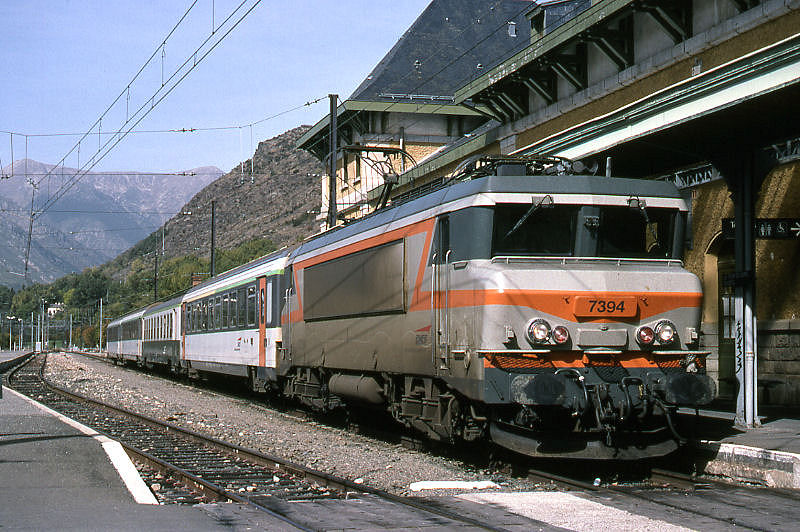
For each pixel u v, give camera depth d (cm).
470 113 3797
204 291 2981
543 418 1092
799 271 1542
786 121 1241
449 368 1163
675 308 1111
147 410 2209
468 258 1121
